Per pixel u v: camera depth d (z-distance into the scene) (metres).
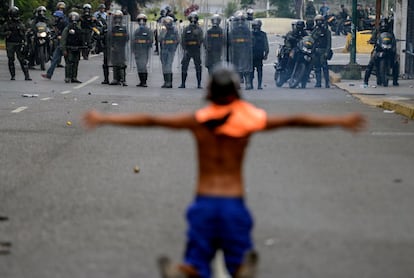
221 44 65.88
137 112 47.03
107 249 19.58
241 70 64.88
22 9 115.62
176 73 81.25
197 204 15.23
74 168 29.69
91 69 84.88
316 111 48.84
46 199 24.73
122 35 67.19
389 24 67.00
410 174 28.70
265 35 65.31
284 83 71.31
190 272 14.81
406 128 41.03
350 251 19.44
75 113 46.25
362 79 74.44
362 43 119.94
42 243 20.08
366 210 23.36
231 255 15.12
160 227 21.53
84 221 22.14
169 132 38.41
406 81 71.81
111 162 30.89
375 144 35.50
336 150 33.78
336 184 26.92
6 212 23.14
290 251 19.41
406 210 23.38
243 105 15.56
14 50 69.25
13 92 59.16
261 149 33.81
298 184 26.89
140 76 67.19
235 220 15.04
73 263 18.55
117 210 23.34
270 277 17.59
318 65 66.69
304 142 35.72
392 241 20.28
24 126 40.59
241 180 15.46
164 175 28.39
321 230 21.22
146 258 18.89
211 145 15.33
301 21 67.19
